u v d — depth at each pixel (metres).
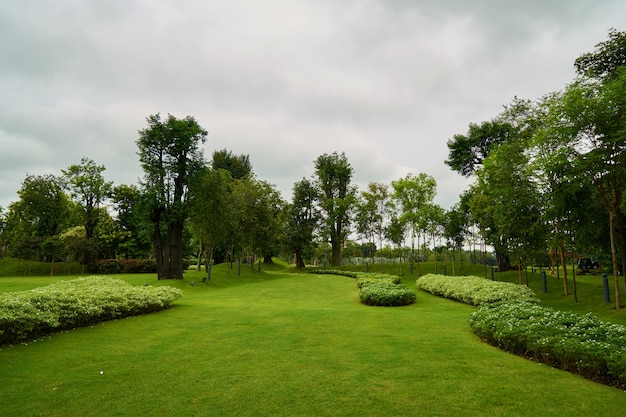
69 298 10.73
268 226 44.66
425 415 4.77
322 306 16.98
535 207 20.53
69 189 44.62
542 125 22.55
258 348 8.20
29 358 7.41
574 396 5.42
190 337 9.38
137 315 13.15
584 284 22.33
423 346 8.36
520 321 8.63
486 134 36.47
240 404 5.11
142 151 27.39
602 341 6.88
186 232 49.91
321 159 59.09
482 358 7.40
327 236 56.78
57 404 5.13
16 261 46.03
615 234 18.39
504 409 4.95
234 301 19.31
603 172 13.70
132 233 49.00
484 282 19.50
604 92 13.02
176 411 4.91
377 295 17.19
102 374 6.39
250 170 62.16
